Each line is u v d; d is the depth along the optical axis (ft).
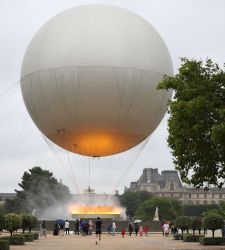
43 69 227.40
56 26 231.71
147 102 233.35
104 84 221.46
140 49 228.22
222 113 136.77
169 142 151.43
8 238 183.83
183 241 215.31
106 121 231.09
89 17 230.07
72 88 222.69
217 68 149.07
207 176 147.13
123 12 239.09
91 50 221.46
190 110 140.56
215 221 190.29
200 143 144.36
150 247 173.27
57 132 246.06
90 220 295.69
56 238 239.71
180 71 150.00
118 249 163.22
